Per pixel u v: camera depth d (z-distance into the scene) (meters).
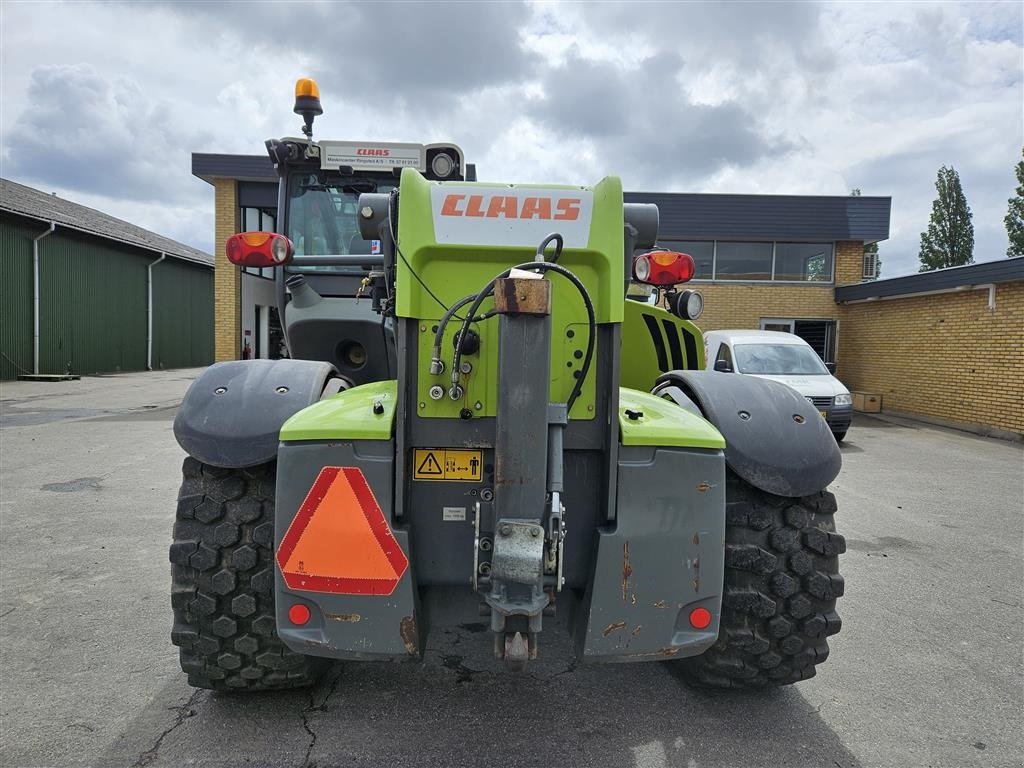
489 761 2.48
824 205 15.62
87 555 4.65
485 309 2.24
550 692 2.97
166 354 28.69
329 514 2.19
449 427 2.24
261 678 2.64
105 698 2.85
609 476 2.21
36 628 3.51
